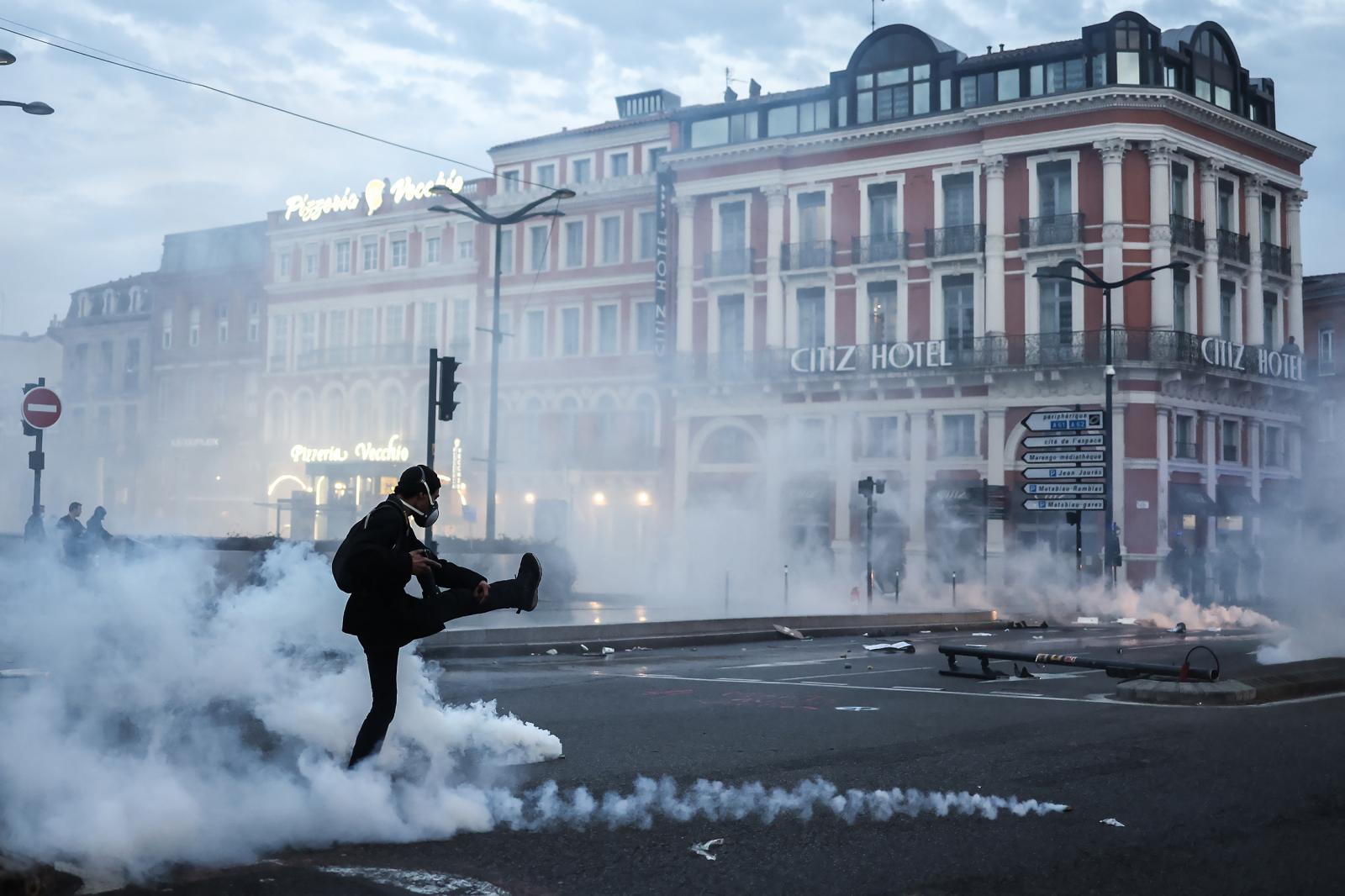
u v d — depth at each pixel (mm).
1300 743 9312
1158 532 44438
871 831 6461
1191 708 11625
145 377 76688
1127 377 44938
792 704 11906
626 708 11484
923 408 48469
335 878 5383
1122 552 44531
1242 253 49094
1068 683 14219
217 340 73625
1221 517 47375
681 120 55094
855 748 9078
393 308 65000
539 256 60000
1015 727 10258
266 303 70375
